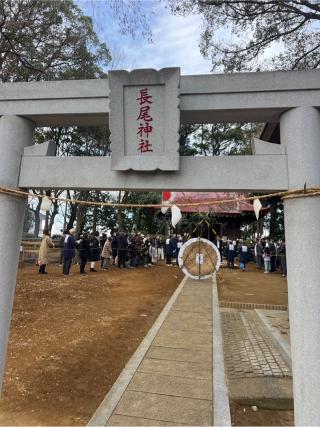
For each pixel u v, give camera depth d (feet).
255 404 14.52
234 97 10.25
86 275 46.52
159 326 23.65
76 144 70.38
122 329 23.62
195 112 10.66
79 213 70.03
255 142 10.21
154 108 10.44
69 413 13.00
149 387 14.70
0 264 10.76
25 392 14.38
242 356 19.95
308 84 9.85
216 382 15.24
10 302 11.09
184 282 43.45
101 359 18.29
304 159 9.61
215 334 22.00
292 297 9.60
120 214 82.38
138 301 32.60
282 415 13.79
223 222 70.74
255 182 10.00
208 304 30.71
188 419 12.35
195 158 10.36
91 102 11.05
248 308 32.42
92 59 51.19
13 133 11.37
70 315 26.53
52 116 11.48
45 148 11.26
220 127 90.07
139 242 60.49
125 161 10.47
